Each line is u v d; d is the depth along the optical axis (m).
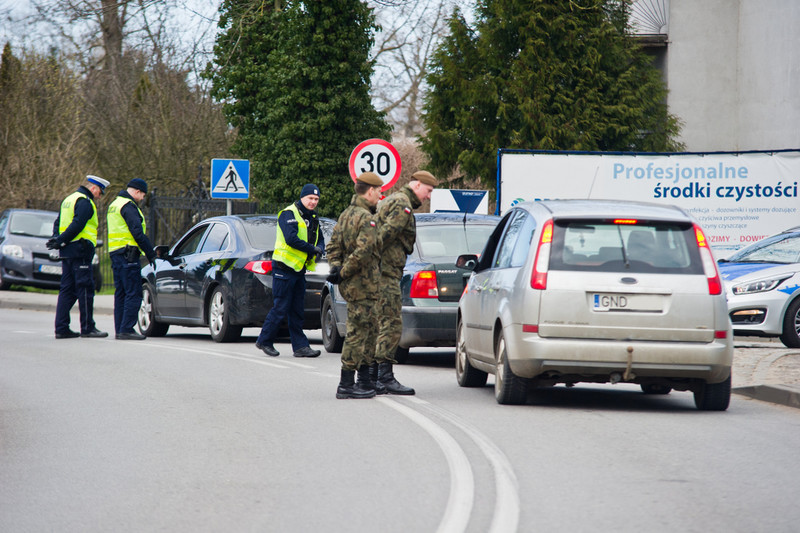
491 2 104.75
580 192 70.00
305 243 41.78
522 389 28.97
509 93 103.00
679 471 20.47
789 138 104.56
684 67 115.06
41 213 89.88
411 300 38.31
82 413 27.83
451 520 16.73
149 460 21.67
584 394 33.12
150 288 53.53
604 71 102.31
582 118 101.69
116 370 37.44
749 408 29.66
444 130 108.81
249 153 109.25
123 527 16.48
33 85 113.12
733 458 21.80
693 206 68.25
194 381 34.44
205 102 112.12
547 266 27.75
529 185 70.50
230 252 48.41
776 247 52.88
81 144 113.19
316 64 96.06
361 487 19.12
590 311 27.39
